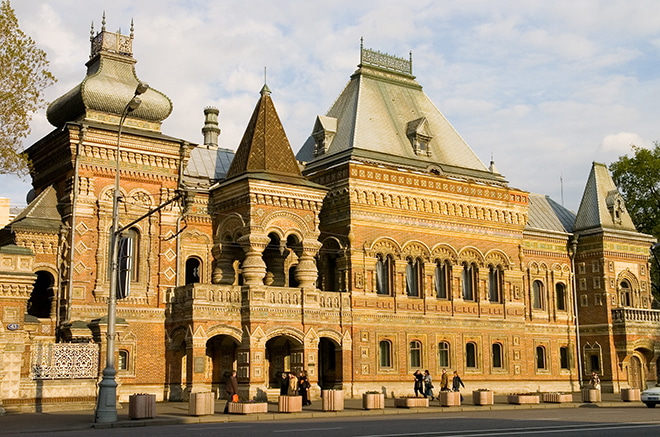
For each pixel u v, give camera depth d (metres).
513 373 51.91
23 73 34.62
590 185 60.59
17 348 33.91
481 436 20.00
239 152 45.88
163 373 42.03
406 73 56.16
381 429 23.11
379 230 46.69
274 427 24.64
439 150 53.16
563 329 57.84
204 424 27.61
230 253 44.47
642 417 28.91
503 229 52.75
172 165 44.28
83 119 42.50
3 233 42.31
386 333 46.22
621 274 58.44
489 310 51.28
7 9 35.06
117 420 28.45
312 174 48.41
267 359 45.41
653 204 67.94
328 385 46.31
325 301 44.00
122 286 36.72
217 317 40.66
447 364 48.75
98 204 41.53
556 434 20.66
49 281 42.19
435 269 49.22
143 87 29.53
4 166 34.34
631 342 56.12
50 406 34.50
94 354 36.41
